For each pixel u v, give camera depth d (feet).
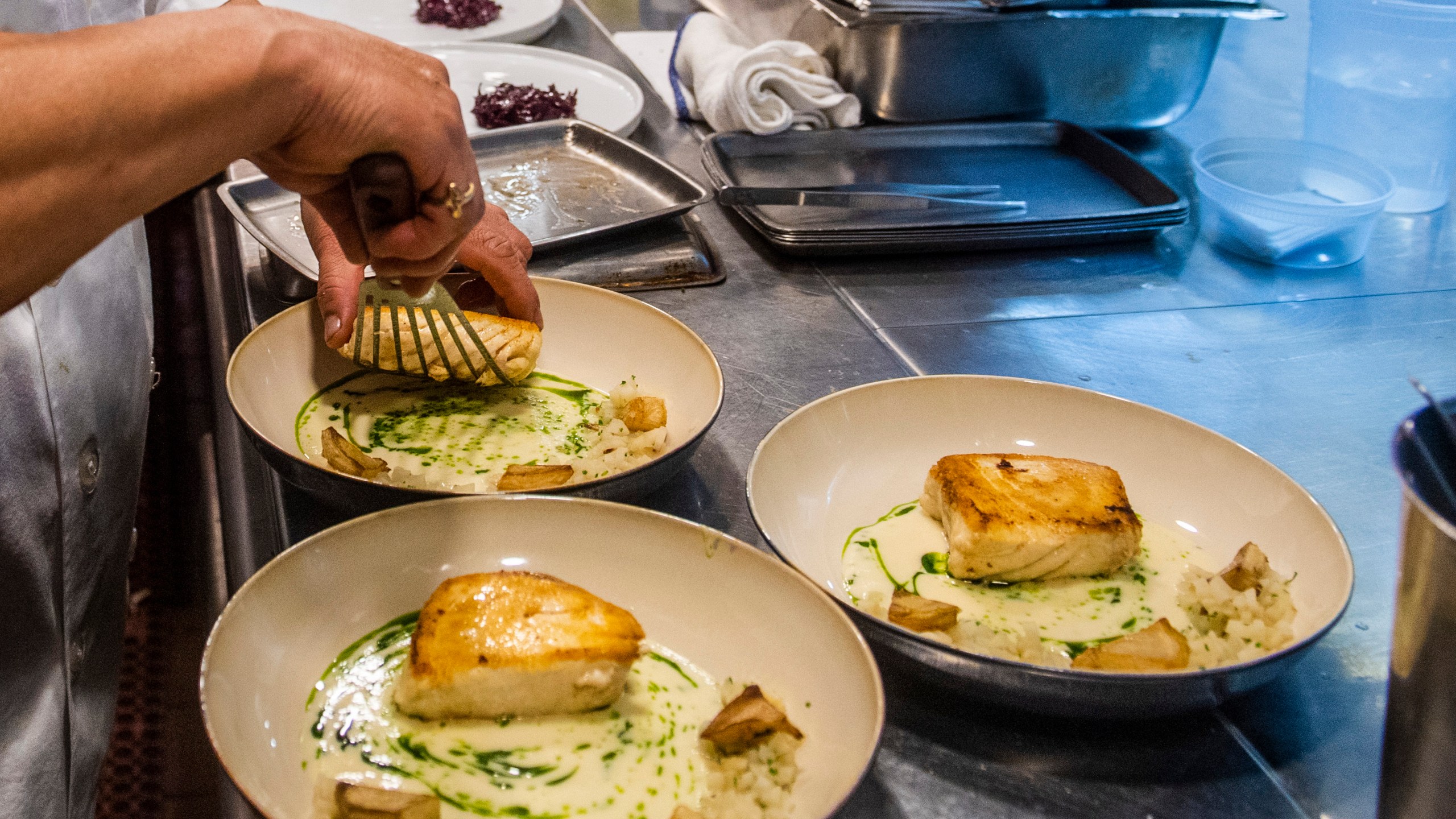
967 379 3.38
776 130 5.61
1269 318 4.60
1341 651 2.72
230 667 2.15
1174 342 4.35
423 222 2.31
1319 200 5.32
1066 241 5.03
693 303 4.39
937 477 3.02
